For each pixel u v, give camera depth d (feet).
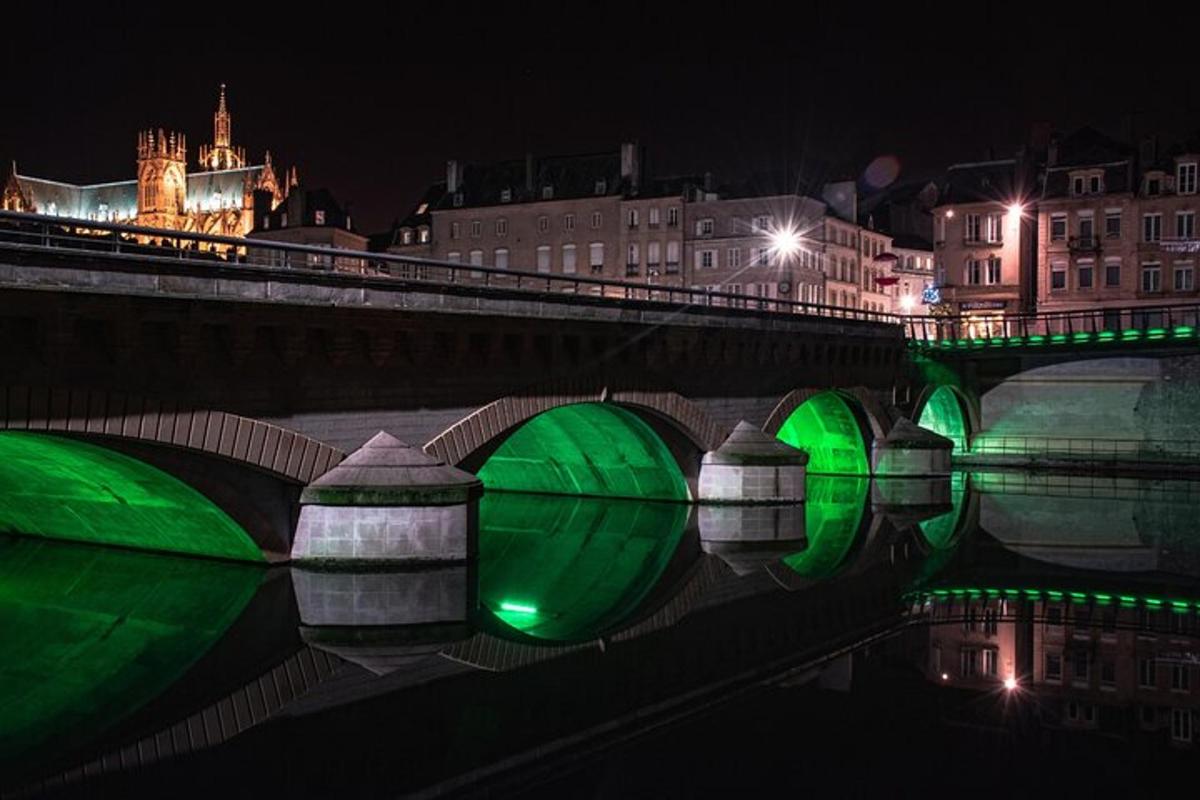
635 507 160.35
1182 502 176.14
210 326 87.56
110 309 80.12
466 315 107.04
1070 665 77.77
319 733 59.41
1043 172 321.93
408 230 391.86
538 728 60.95
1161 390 231.71
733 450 157.58
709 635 84.99
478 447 111.96
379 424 101.76
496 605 93.91
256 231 404.98
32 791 50.62
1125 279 299.79
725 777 54.19
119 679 69.15
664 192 353.72
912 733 61.87
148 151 621.72
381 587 93.30
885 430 207.10
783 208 333.01
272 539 97.55
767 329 161.38
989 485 201.87
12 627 80.79
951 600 100.07
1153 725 64.23
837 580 109.09
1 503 112.47
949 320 261.24
